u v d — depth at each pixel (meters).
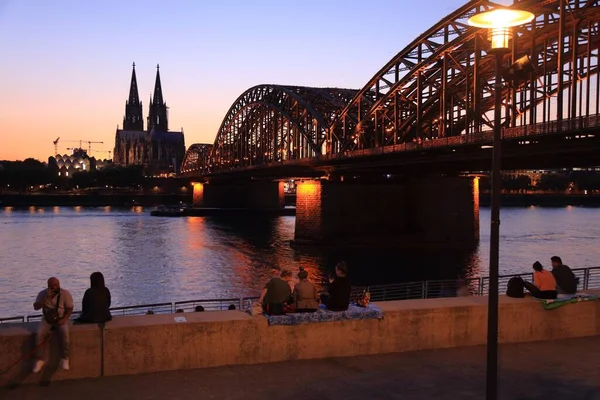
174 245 89.19
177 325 12.82
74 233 108.94
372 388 12.16
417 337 14.52
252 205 184.25
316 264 68.06
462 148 64.62
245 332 13.27
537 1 52.59
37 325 12.46
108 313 12.80
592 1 48.97
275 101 128.25
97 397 11.33
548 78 61.28
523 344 15.25
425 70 72.81
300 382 12.35
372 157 80.12
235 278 59.28
